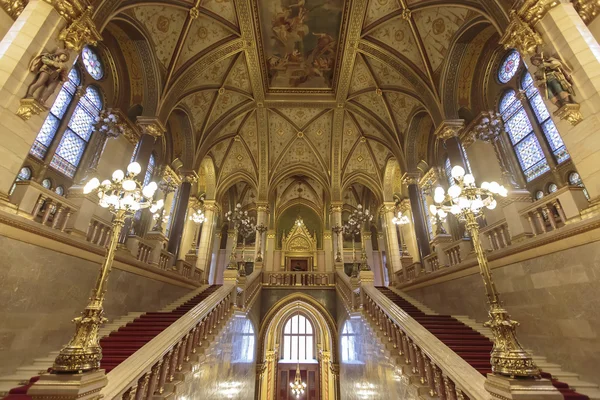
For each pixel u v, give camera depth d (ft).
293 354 74.43
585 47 15.71
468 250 26.99
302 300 42.32
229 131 49.39
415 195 40.73
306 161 55.16
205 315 17.69
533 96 27.78
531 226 19.85
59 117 26.71
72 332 18.67
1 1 16.74
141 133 32.07
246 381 32.12
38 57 16.72
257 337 39.55
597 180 14.79
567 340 15.65
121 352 16.67
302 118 49.67
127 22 27.71
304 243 69.82
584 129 15.38
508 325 9.27
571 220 16.25
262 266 44.70
